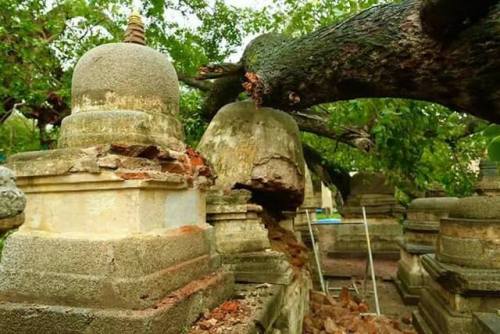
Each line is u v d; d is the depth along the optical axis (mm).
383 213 10695
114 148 2453
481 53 2787
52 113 6980
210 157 4539
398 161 6043
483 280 4023
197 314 2648
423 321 5012
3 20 5629
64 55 6633
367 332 4430
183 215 2881
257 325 2666
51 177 2504
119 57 2805
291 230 5949
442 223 4828
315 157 8977
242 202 3977
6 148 6758
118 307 2234
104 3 6902
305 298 4691
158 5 7223
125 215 2371
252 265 3742
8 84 6156
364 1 5262
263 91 4426
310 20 6160
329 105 6906
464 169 7883
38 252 2486
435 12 2691
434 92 3254
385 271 9070
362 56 3465
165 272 2467
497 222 4281
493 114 3016
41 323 2273
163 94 2920
